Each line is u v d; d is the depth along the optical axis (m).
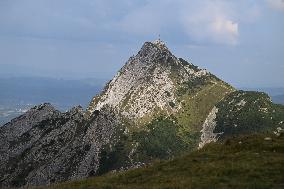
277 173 44.59
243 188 40.44
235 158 53.84
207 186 42.16
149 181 48.62
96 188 47.50
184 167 52.47
